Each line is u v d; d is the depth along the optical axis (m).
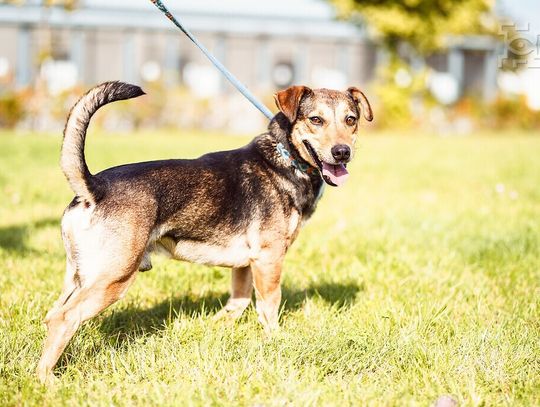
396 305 4.65
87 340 3.90
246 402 3.27
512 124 27.05
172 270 5.42
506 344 3.90
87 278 3.50
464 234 6.87
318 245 6.35
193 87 26.88
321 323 4.20
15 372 3.55
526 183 10.72
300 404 3.21
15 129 22.02
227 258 4.11
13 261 5.58
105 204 3.54
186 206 3.87
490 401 3.35
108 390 3.39
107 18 25.38
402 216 7.82
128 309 4.55
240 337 4.04
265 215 4.10
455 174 12.14
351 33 27.30
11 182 9.62
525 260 5.84
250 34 26.84
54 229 6.82
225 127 24.36
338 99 4.35
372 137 22.78
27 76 25.00
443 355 3.77
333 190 10.06
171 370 3.59
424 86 25.41
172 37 26.34
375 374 3.63
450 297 4.85
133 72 26.19
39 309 4.36
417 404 3.24
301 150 4.24
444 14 24.55
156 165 3.86
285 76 27.70
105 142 16.94
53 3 19.97
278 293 4.18
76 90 22.09
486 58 28.52
